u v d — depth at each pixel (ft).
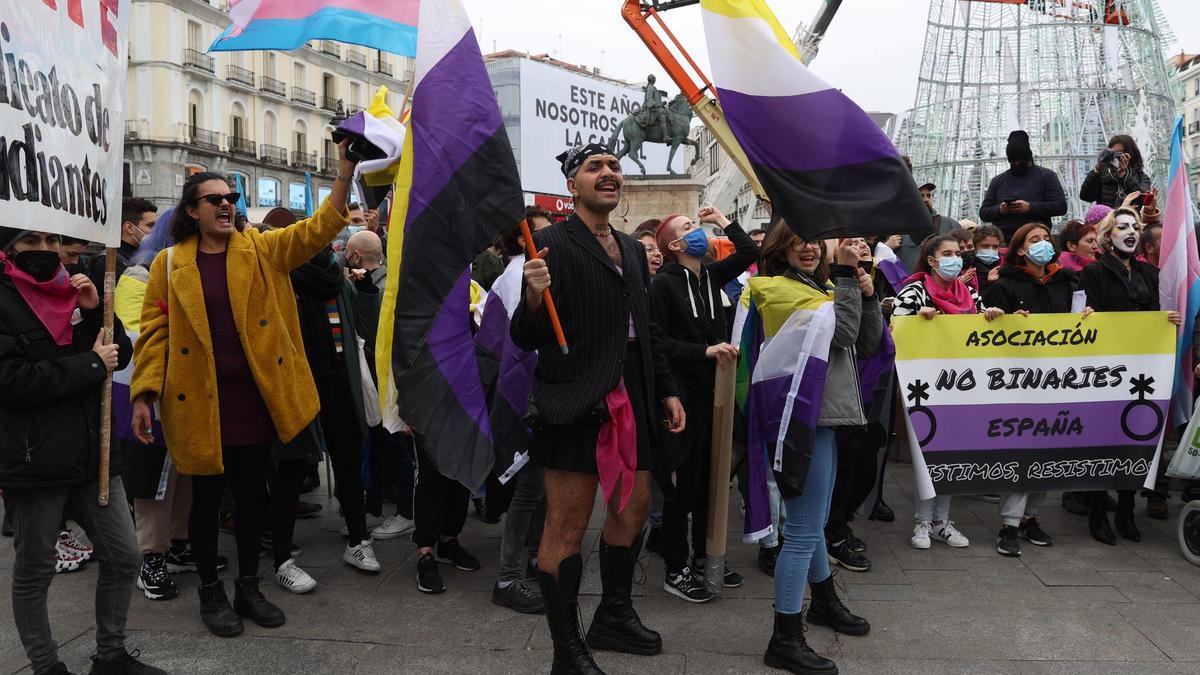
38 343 9.56
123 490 10.52
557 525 10.05
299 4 15.80
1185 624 12.15
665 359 11.56
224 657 11.32
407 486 16.66
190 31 139.74
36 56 9.04
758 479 12.00
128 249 16.75
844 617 11.92
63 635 11.96
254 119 151.23
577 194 10.47
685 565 13.38
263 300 11.93
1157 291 17.30
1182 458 15.08
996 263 19.81
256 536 12.43
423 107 9.98
